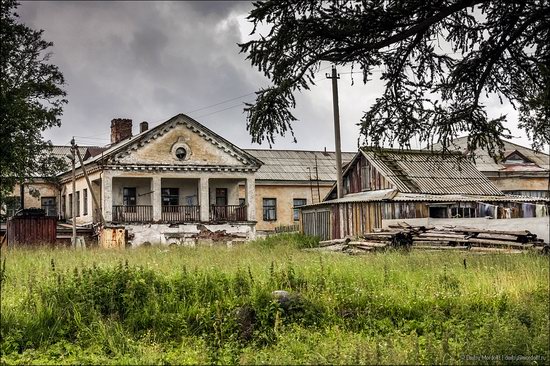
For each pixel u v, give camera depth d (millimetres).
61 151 62906
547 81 12742
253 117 12633
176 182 50594
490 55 13836
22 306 12453
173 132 49000
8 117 38500
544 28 13375
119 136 56156
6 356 10500
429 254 23312
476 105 14172
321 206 37656
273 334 12242
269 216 58188
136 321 12484
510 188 53562
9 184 41312
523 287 15523
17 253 24625
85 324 12062
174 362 10172
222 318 12547
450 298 14438
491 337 10742
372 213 34406
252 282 14227
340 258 21297
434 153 15109
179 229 48625
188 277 14375
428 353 10055
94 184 49750
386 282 15852
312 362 9773
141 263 17609
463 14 13766
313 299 13711
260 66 12594
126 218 47375
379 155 14867
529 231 27219
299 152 63219
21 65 40812
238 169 50594
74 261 19250
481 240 25891
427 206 34531
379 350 9945
